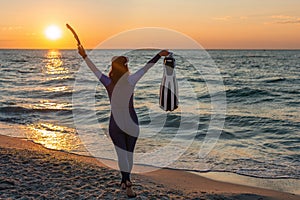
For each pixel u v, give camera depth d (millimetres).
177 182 5887
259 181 6066
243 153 7922
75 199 4652
